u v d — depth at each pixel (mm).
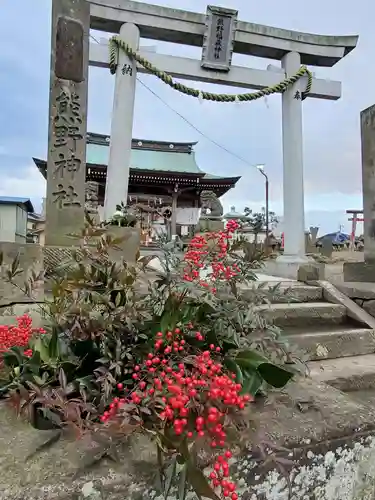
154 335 1130
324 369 2344
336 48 6098
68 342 1128
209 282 1279
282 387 1222
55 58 3545
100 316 1072
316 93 6152
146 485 837
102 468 850
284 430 1023
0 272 2084
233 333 1176
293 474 963
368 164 3291
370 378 2264
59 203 3414
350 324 2914
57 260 2453
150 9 5613
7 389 1091
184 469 805
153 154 19047
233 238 1365
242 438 877
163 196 18078
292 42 5977
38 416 1013
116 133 5508
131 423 841
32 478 810
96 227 1385
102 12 5422
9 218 9039
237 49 6098
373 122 3234
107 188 5520
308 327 2805
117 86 5543
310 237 14633
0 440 957
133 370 1052
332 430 1041
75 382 991
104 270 1112
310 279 3631
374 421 1119
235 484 884
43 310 1407
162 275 1166
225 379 921
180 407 823
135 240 2170
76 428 853
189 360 999
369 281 3178
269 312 2750
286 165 5801
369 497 1064
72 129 3541
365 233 3346
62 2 3572
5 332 1326
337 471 1024
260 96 5859
